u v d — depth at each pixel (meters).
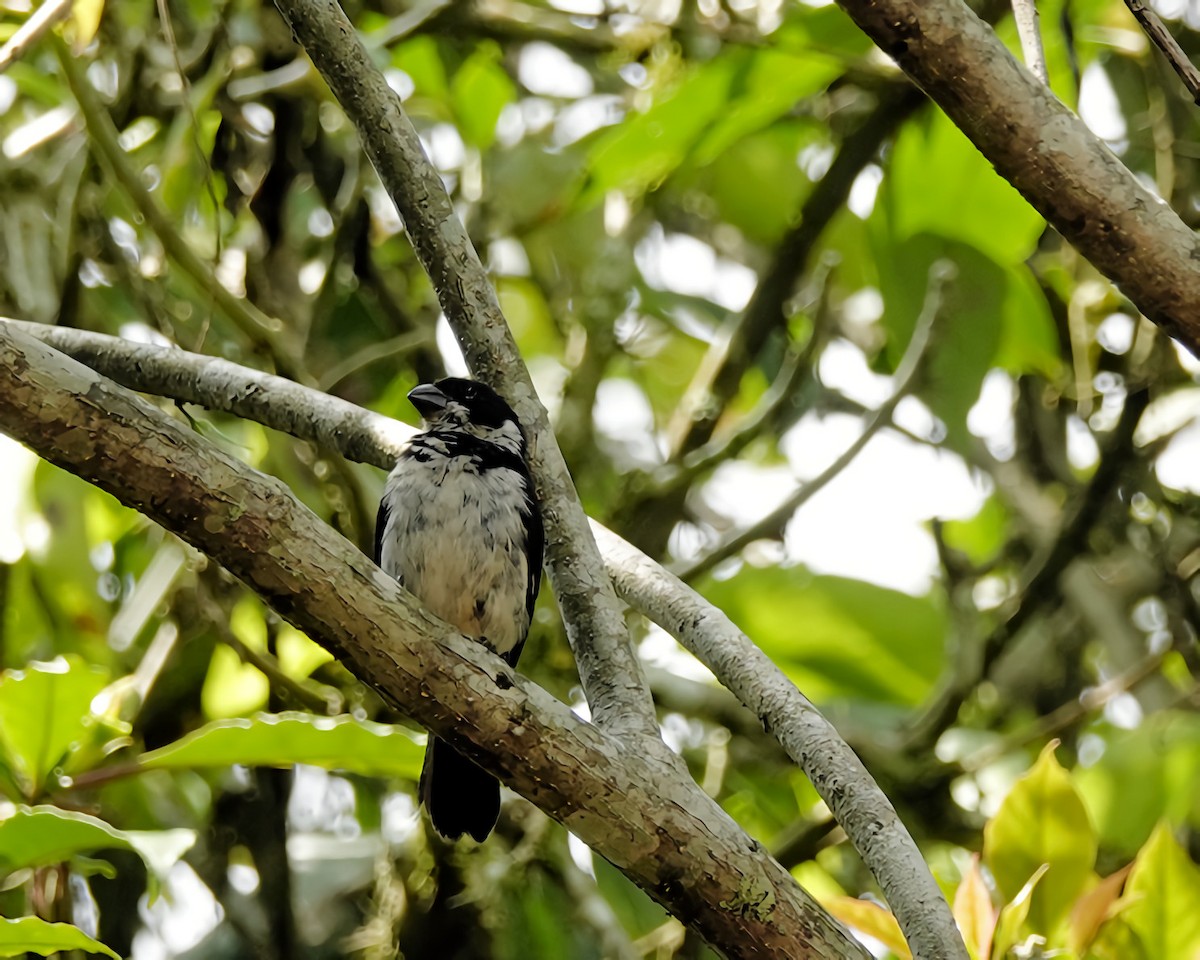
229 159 10.44
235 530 4.76
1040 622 12.20
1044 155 4.90
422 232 6.29
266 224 10.58
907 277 10.49
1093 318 11.54
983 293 10.45
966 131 4.99
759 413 10.17
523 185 11.41
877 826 5.32
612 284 11.61
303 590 4.85
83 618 9.82
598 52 11.28
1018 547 12.23
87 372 4.61
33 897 7.05
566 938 9.56
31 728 6.47
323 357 10.48
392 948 9.50
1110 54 12.42
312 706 9.36
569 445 11.18
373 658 4.95
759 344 10.70
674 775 5.20
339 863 10.72
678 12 10.83
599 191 9.70
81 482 10.09
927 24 4.86
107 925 9.43
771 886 5.12
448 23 11.01
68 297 9.48
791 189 12.48
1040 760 6.62
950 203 10.32
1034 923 6.44
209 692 9.70
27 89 10.60
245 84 10.30
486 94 11.20
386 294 10.66
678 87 8.97
